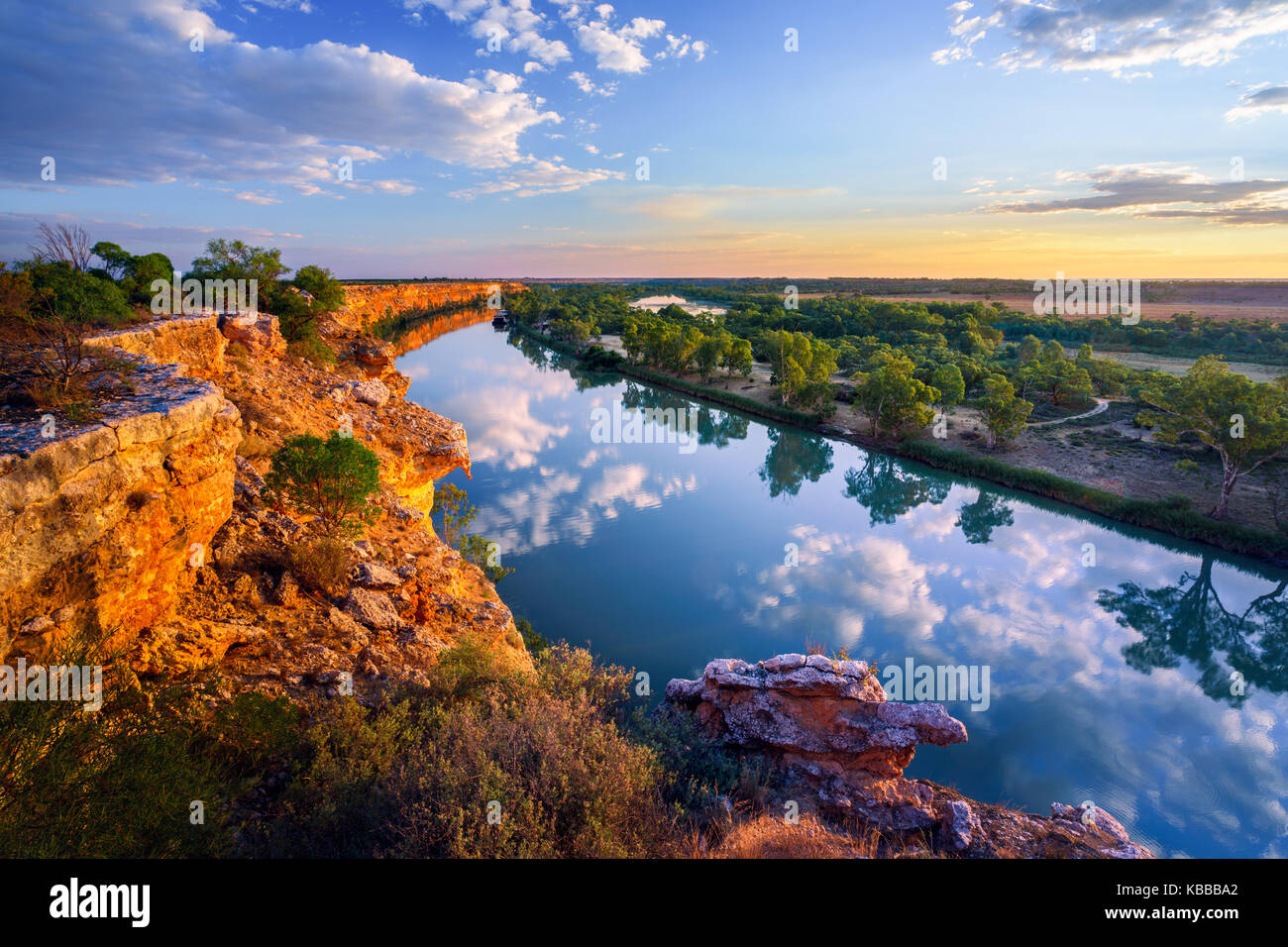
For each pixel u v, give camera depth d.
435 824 7.61
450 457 30.28
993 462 53.00
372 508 16.20
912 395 60.72
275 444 22.03
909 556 38.28
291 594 13.03
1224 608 32.03
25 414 9.12
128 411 9.72
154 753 6.64
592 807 8.40
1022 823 10.90
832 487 53.06
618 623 27.92
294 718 9.34
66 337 11.19
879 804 11.12
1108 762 20.78
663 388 93.75
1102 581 35.00
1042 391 75.88
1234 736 22.00
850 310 151.25
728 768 11.27
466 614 16.56
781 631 28.22
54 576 8.04
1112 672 26.39
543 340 140.50
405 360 100.81
